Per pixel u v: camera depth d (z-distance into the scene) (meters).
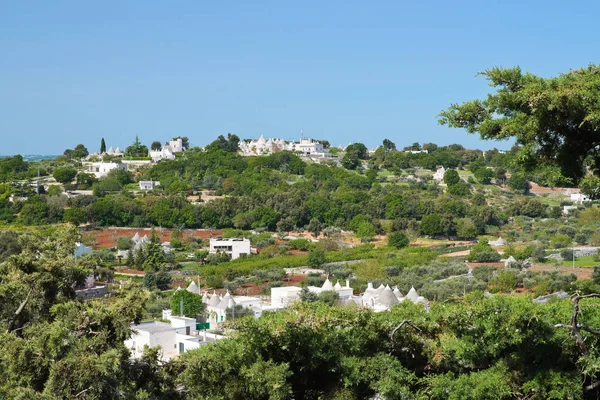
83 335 34.38
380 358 34.28
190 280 138.12
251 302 108.19
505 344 33.50
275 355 35.69
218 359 34.72
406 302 38.16
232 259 162.50
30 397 30.86
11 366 33.00
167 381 35.94
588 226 182.50
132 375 34.97
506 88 34.78
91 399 32.31
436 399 33.19
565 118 32.75
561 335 32.53
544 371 32.69
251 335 34.22
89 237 179.62
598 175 35.41
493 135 34.75
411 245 179.12
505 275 112.25
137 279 138.12
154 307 106.38
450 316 33.62
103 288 115.25
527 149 33.38
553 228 182.38
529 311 31.92
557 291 103.31
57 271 38.97
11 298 38.12
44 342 33.25
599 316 33.12
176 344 79.94
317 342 34.47
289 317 34.34
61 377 31.80
